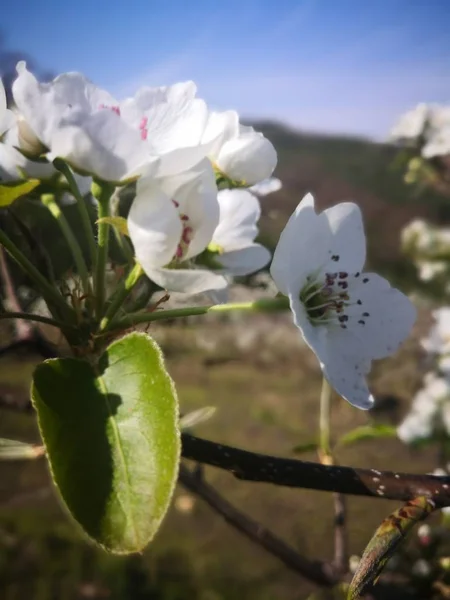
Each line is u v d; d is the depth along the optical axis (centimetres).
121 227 9
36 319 10
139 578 36
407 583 18
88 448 8
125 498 8
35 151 10
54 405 8
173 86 10
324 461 18
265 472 9
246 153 11
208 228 10
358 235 11
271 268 10
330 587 17
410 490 9
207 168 10
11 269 15
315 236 11
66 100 10
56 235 14
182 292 9
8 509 39
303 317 10
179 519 42
